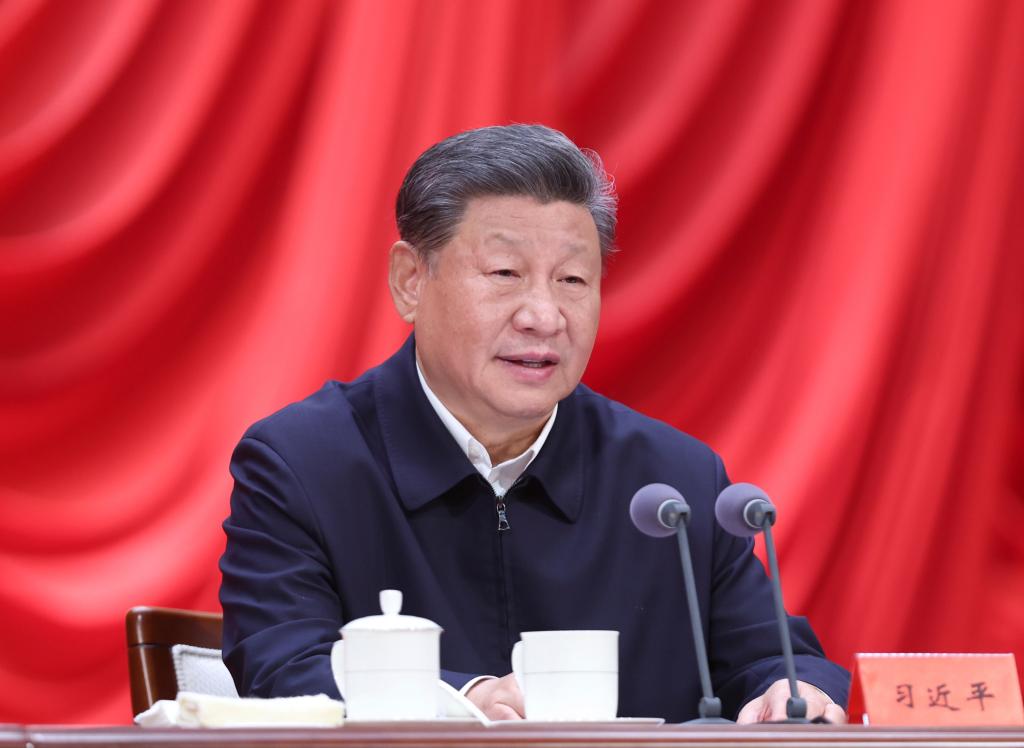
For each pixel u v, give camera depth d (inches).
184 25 551.5
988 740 178.2
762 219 591.8
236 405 547.8
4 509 525.7
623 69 585.6
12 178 530.6
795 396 589.0
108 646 529.7
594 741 164.1
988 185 601.9
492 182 293.7
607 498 325.4
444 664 301.7
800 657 300.0
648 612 318.7
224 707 167.6
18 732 149.3
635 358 579.2
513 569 312.2
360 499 308.2
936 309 599.8
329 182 560.7
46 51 538.0
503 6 579.8
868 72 601.6
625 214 581.3
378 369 337.4
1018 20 605.9
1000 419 599.8
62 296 534.9
